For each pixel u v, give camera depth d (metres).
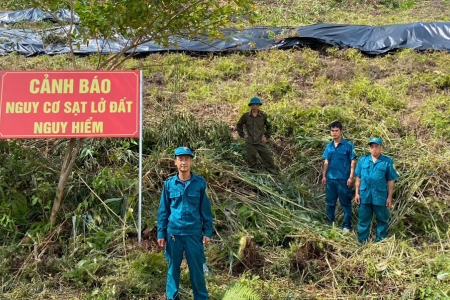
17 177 5.94
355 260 5.00
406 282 4.64
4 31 10.77
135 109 5.42
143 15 5.40
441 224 6.05
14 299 4.36
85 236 5.45
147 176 6.35
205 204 4.20
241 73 9.84
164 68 9.67
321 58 10.45
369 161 5.62
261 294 4.46
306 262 5.11
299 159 7.36
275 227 5.77
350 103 8.48
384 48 10.38
